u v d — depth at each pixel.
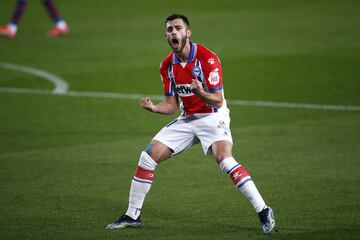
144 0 80.81
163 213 25.69
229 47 58.12
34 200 27.45
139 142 35.94
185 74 23.52
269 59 53.97
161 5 77.88
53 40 63.59
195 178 29.91
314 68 50.97
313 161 31.61
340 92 44.62
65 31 65.31
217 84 23.28
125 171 31.19
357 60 52.56
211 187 28.66
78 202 27.16
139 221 24.14
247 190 22.62
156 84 48.94
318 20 66.94
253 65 52.53
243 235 22.84
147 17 72.19
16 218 25.39
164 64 24.12
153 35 64.12
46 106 43.75
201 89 22.23
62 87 48.47
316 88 45.88
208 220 24.72
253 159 32.25
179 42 22.97
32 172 31.23
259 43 59.12
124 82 49.53
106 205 26.78
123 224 24.05
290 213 25.08
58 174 30.86
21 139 36.81
